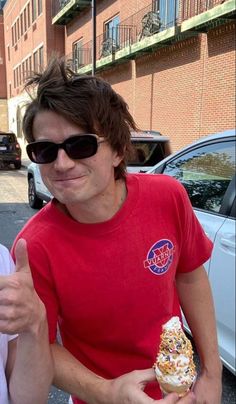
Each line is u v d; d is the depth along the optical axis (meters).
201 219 2.91
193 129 13.48
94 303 1.23
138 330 1.28
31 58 31.42
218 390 1.39
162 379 1.12
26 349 1.04
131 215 1.25
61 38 27.09
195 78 13.20
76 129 1.14
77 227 1.20
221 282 2.60
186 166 3.40
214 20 11.38
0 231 7.35
